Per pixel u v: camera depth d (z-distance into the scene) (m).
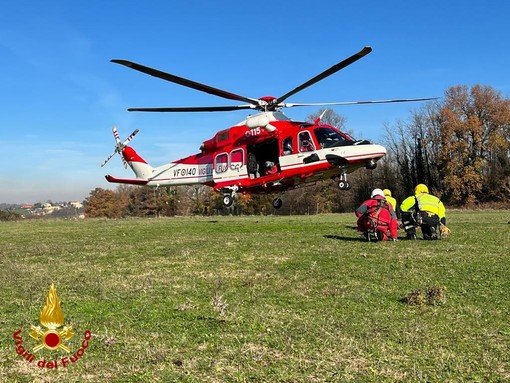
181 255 8.97
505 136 53.16
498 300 5.12
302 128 15.56
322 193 57.69
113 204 72.75
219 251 9.43
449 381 3.15
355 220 18.39
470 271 6.64
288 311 4.86
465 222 15.23
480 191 53.81
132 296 5.61
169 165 19.14
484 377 3.20
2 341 4.02
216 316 4.67
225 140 17.08
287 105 15.93
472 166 52.84
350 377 3.22
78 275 7.12
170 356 3.64
